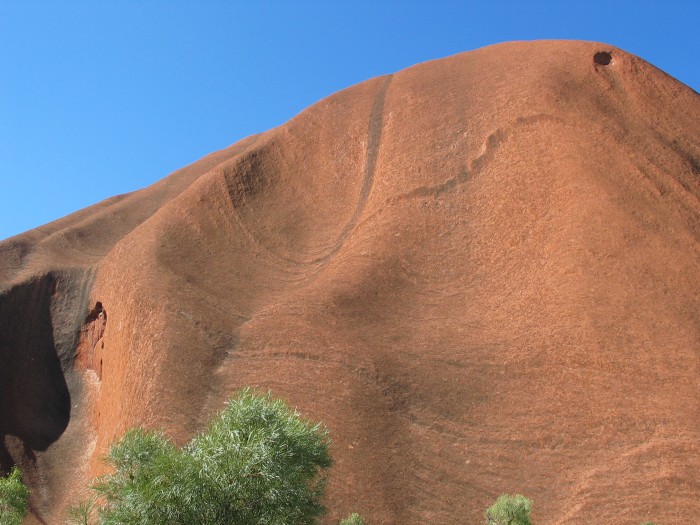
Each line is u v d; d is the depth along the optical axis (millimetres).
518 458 24953
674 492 22891
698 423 24391
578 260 29812
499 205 33344
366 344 28641
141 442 12547
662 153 33656
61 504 31906
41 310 40844
